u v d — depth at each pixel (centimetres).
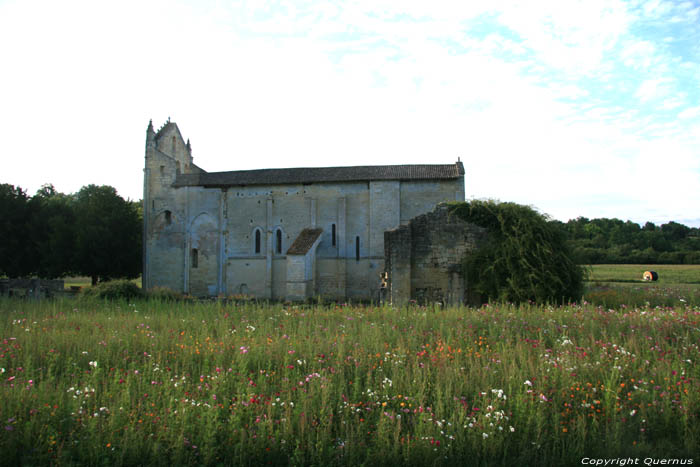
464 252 2295
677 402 763
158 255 4212
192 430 677
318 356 1046
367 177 3838
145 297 2564
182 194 4203
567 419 747
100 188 4628
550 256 2141
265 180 4047
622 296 2259
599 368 910
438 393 770
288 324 1476
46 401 744
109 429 674
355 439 680
